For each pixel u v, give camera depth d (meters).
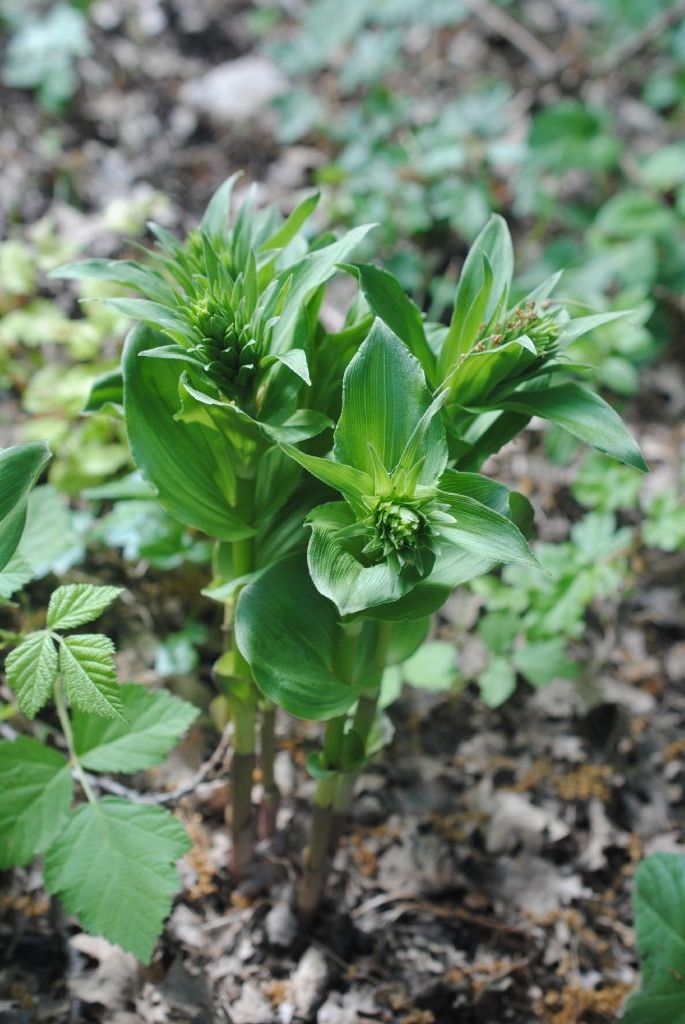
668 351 1.37
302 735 1.06
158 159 1.46
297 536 0.88
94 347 1.13
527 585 1.07
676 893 0.96
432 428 0.82
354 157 1.39
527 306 0.85
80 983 0.96
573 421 0.84
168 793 1.01
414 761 1.06
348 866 1.02
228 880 1.01
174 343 0.86
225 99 1.54
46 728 1.01
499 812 1.04
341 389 0.88
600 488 1.09
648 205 1.35
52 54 1.43
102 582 1.09
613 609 1.13
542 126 1.40
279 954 0.99
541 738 1.08
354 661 0.90
